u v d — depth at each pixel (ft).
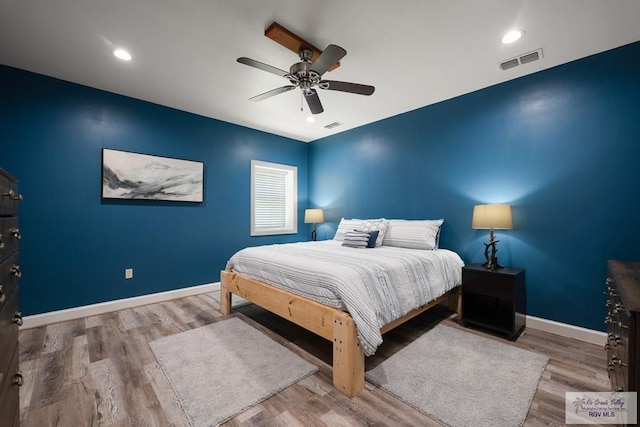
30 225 8.79
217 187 13.20
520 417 4.85
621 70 7.34
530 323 8.71
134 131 10.78
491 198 9.70
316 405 5.21
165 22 6.45
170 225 11.73
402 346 7.52
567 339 7.91
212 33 6.86
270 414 4.96
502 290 8.02
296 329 8.58
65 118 9.37
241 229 14.10
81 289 9.65
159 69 8.60
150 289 11.18
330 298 6.14
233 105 11.51
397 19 6.31
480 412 4.99
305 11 6.07
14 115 8.53
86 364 6.55
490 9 6.00
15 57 7.94
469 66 8.36
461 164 10.48
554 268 8.39
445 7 5.95
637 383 3.04
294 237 16.51
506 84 9.34
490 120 9.71
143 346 7.44
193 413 4.95
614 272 5.13
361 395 5.51
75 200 9.56
